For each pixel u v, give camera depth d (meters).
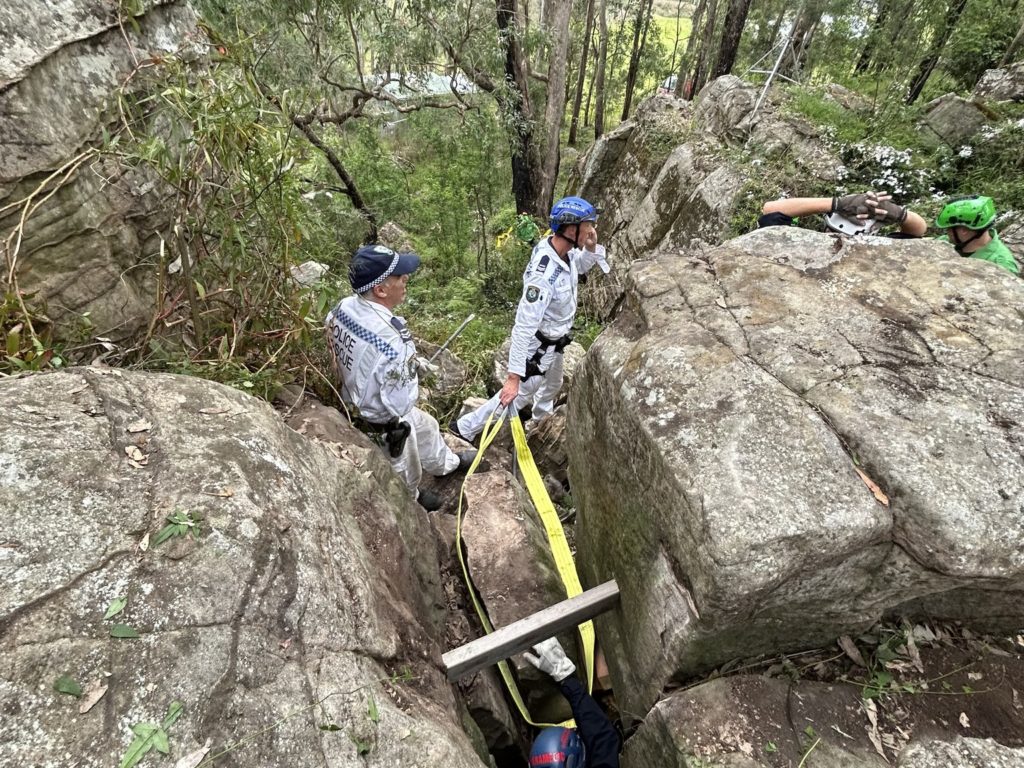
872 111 6.48
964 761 1.30
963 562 1.27
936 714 1.41
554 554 2.58
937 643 1.55
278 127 2.11
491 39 7.11
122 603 1.03
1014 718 1.40
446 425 4.50
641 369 1.82
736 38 8.91
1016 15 7.82
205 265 2.25
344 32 6.41
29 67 1.64
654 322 2.04
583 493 2.47
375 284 2.42
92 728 0.90
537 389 4.02
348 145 8.19
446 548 2.84
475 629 2.46
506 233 7.23
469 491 2.98
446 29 6.67
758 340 1.84
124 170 1.97
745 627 1.47
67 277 1.83
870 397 1.57
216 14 4.98
